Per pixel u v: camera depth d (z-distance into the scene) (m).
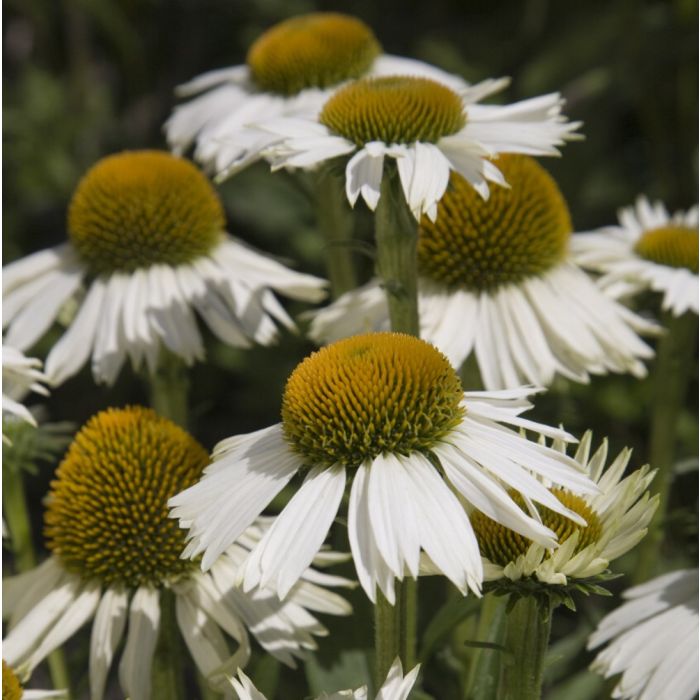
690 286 0.94
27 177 1.16
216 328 0.93
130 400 1.14
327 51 0.98
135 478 0.87
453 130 0.88
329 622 0.90
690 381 1.05
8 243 1.16
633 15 1.14
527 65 1.22
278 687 0.94
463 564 0.81
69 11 1.28
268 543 0.82
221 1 1.33
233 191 1.15
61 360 0.93
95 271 0.94
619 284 0.95
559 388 0.97
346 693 0.83
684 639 0.87
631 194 1.16
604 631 0.88
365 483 0.82
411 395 0.83
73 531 0.87
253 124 0.88
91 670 0.87
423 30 1.31
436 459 0.83
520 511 0.82
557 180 1.13
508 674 0.84
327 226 0.96
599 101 1.14
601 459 0.84
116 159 0.95
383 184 0.88
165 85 1.32
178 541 0.87
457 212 0.92
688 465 0.95
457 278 0.92
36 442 0.91
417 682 0.87
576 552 0.83
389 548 0.81
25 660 0.87
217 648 0.87
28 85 1.22
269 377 1.11
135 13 1.33
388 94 0.88
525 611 0.83
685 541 0.97
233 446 0.85
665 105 1.15
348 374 0.83
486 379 0.91
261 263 0.95
